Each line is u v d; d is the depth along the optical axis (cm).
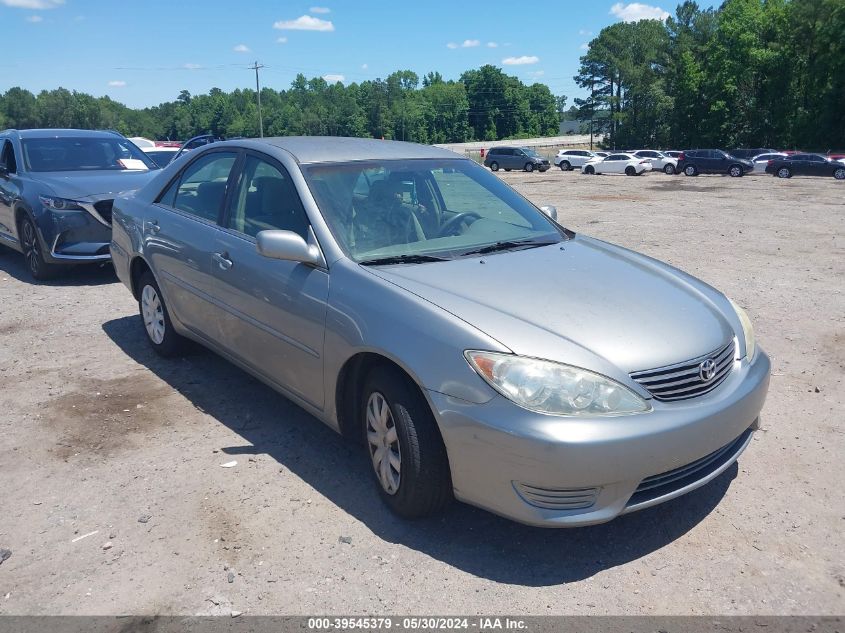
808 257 1006
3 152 924
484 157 5588
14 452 411
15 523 341
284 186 410
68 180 824
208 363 553
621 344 304
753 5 6906
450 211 434
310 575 302
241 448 414
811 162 3722
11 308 712
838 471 386
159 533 331
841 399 483
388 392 327
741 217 1562
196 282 469
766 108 6794
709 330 332
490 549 320
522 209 457
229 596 289
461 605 284
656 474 294
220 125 13938
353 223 386
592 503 290
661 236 1229
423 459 314
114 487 372
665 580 299
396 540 326
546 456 279
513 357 292
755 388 335
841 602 284
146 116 14075
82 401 481
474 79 14562
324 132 13825
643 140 8825
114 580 300
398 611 280
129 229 556
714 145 7156
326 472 387
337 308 349
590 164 4566
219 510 350
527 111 14812
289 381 396
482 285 338
